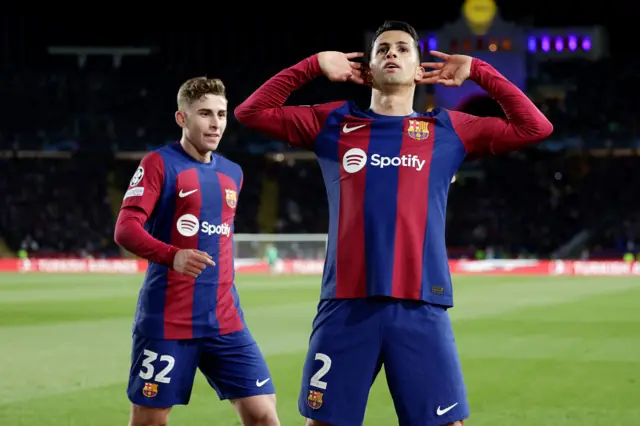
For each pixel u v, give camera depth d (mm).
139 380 12312
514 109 11094
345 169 10859
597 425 17500
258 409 12492
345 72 11500
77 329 36094
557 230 113438
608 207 114250
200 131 12461
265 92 11336
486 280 78875
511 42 120562
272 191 121500
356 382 10406
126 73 127312
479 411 18891
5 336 33406
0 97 122938
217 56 131750
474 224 115625
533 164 118875
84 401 19906
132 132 123375
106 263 98562
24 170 119500
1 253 111562
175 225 12422
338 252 10703
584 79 124875
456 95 116750
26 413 18531
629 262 91250
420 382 10359
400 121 10945
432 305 10609
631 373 24078
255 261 102500
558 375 23734
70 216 115438
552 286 68250
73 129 123750
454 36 121062
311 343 10797
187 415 18469
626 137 114250
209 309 12375
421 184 10734
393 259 10508
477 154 11328
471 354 28016
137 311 12531
